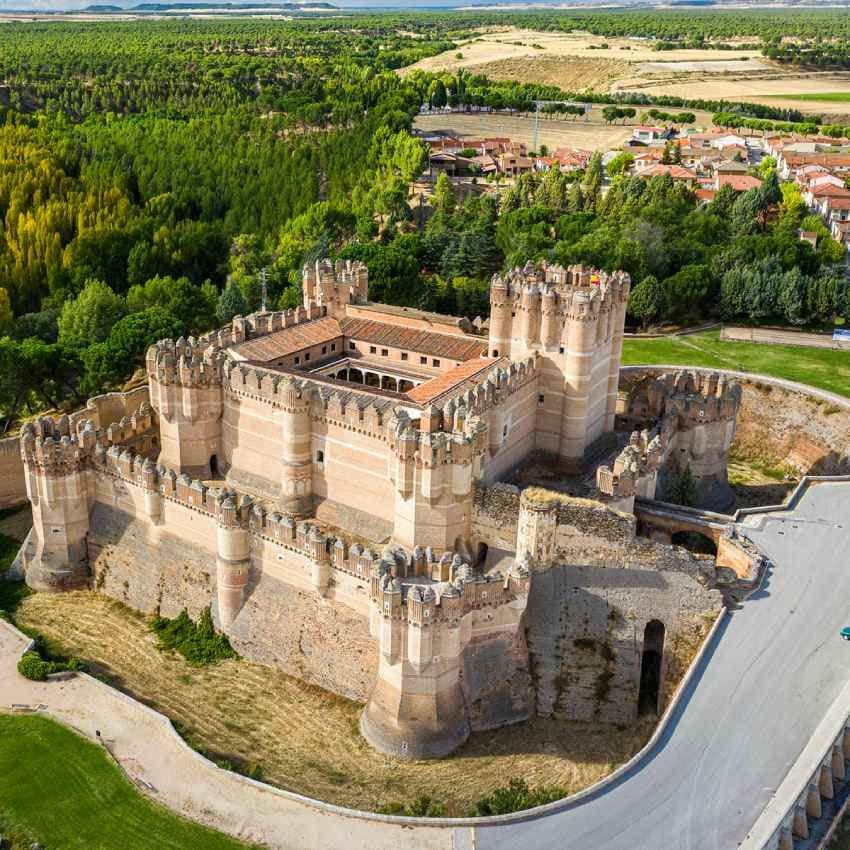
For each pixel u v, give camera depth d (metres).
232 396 108.88
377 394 105.00
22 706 87.88
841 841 72.69
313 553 89.56
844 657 82.25
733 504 123.81
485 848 68.31
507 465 107.00
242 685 93.06
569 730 87.62
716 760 72.62
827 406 140.25
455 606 80.81
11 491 125.19
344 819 73.94
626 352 171.88
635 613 89.06
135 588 105.12
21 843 72.38
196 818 74.44
